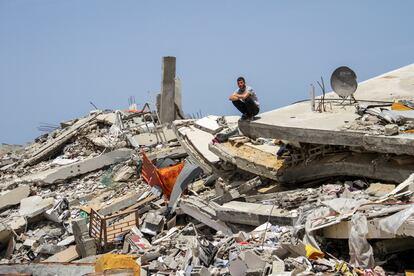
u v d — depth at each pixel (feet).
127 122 127.34
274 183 68.13
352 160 58.29
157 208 82.79
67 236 87.35
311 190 58.18
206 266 50.78
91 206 92.94
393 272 42.11
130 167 106.22
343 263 42.93
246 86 69.15
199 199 72.49
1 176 123.54
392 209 42.96
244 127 69.31
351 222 43.68
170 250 60.44
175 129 99.91
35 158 127.54
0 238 85.56
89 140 124.67
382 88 76.69
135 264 45.50
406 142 51.39
